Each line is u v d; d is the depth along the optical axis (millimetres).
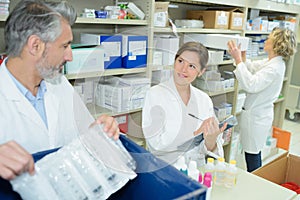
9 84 1063
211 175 1324
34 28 934
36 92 1154
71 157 730
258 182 1498
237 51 2408
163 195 695
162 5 2068
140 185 754
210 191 1271
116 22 1837
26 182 632
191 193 596
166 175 684
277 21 3504
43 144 1112
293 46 2543
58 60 1034
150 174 726
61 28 974
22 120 1075
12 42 983
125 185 793
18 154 620
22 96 1083
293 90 4902
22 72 1065
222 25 2656
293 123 4852
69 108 1190
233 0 2678
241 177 1541
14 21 951
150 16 2004
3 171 597
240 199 1349
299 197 1423
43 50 980
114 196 818
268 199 1360
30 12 936
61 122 1173
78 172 720
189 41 1228
